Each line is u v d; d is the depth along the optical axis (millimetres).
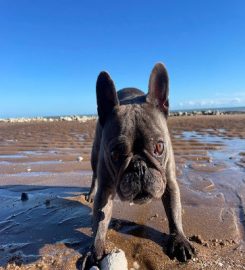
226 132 1819
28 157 1133
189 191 668
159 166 440
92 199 639
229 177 768
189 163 941
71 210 595
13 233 513
